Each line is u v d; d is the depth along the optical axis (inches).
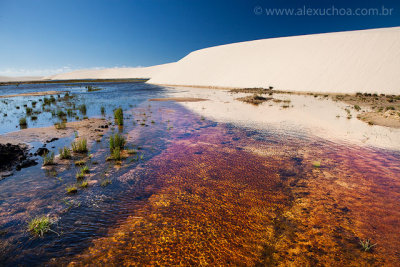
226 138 281.9
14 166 185.2
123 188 153.3
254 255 96.4
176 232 110.0
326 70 1056.2
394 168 188.9
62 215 122.3
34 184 155.7
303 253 97.4
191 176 173.0
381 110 472.1
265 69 1310.3
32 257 93.7
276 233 110.2
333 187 156.4
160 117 422.0
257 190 152.3
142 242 103.1
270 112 484.4
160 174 175.9
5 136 272.7
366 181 165.5
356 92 871.1
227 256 95.7
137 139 273.7
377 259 94.2
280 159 210.4
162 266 89.7
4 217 118.7
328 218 121.6
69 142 254.4
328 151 233.0
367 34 1129.4
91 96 853.8
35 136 275.4
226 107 562.6
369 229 112.7
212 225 115.6
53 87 1519.4
